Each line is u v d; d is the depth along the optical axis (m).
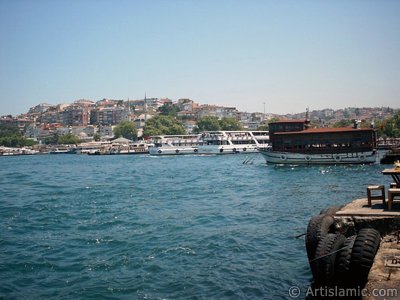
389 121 142.00
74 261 17.95
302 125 88.38
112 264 17.39
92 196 39.62
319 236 14.11
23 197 40.25
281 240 20.61
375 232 12.31
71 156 175.12
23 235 23.14
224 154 120.25
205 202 34.78
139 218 27.44
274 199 35.50
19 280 15.73
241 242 20.44
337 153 73.62
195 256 18.28
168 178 59.00
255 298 13.47
